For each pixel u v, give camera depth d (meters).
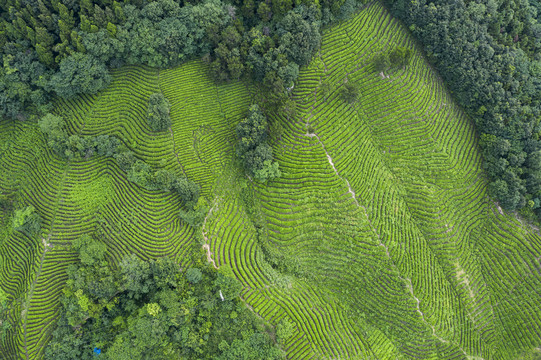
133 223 53.75
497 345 54.75
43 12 50.97
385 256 55.41
